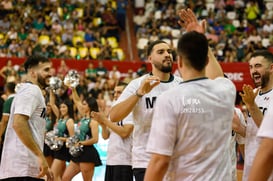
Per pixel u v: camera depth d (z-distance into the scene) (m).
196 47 3.92
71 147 9.02
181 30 24.61
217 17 26.58
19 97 5.79
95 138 9.02
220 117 3.97
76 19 24.97
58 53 21.47
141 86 5.34
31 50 21.12
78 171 9.22
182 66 4.04
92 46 22.97
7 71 18.80
